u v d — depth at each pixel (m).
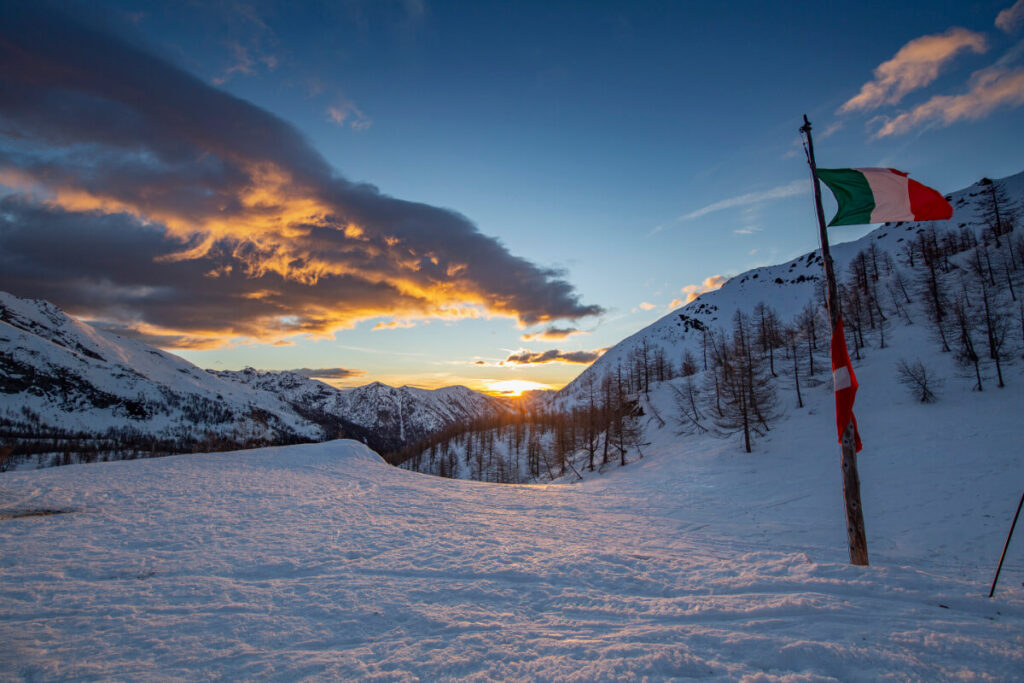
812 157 12.46
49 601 7.94
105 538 12.12
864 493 25.47
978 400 39.31
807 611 7.68
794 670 5.65
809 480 30.75
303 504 18.64
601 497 29.56
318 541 12.74
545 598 8.62
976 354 46.28
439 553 11.83
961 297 58.69
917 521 19.42
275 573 9.94
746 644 6.39
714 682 5.33
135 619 7.30
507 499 25.03
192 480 22.80
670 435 61.38
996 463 25.81
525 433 133.50
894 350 56.84
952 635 6.64
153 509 16.06
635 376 117.69
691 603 8.25
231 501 18.33
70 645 6.34
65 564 9.91
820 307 78.75
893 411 42.75
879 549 15.66
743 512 24.33
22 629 6.80
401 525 15.50
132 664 5.83
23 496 16.98
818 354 63.78
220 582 9.19
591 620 7.52
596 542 14.54
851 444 11.40
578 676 5.46
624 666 5.67
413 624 7.31
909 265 83.06
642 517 21.98
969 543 16.05
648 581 9.72
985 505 20.23
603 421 73.44
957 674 5.53
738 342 70.50
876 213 11.88
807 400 53.31
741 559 12.13
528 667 5.73
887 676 5.46
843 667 5.71
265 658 6.06
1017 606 7.97
